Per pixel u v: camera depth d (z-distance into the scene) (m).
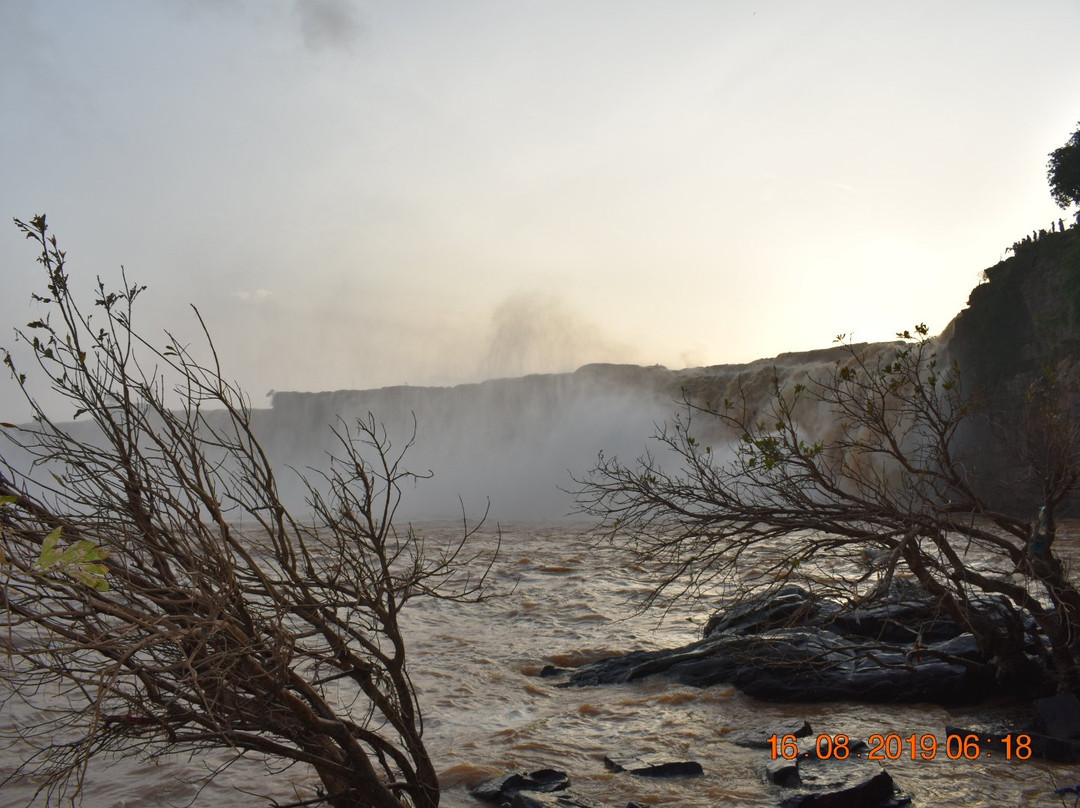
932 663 6.91
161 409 3.58
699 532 6.98
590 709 7.04
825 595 6.40
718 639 8.16
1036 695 6.43
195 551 3.65
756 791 5.04
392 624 3.99
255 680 3.46
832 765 5.21
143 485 3.53
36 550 3.23
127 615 3.11
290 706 3.48
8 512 3.28
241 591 3.62
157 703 3.35
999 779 5.13
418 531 27.78
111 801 4.98
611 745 6.07
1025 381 33.62
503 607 12.16
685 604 11.81
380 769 5.50
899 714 6.50
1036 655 6.81
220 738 3.48
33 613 2.92
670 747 5.96
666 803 4.90
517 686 8.04
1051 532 6.20
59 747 3.67
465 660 9.05
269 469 3.79
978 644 6.59
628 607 11.92
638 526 7.76
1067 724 5.62
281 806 3.85
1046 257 34.59
